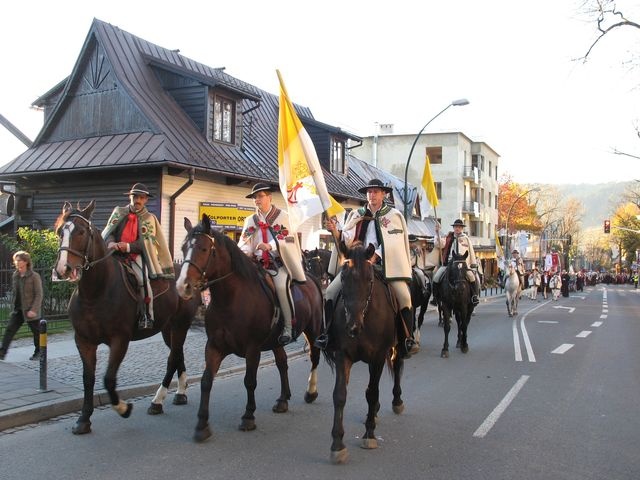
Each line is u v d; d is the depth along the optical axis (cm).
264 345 702
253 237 731
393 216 674
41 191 1858
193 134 1847
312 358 810
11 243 1534
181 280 601
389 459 576
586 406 799
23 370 916
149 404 791
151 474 528
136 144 1686
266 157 2133
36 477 519
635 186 7000
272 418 721
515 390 891
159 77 1962
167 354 1131
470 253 1302
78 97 1878
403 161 5288
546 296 4122
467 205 5500
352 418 723
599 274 11638
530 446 623
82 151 1745
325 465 557
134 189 740
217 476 525
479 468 555
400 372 741
